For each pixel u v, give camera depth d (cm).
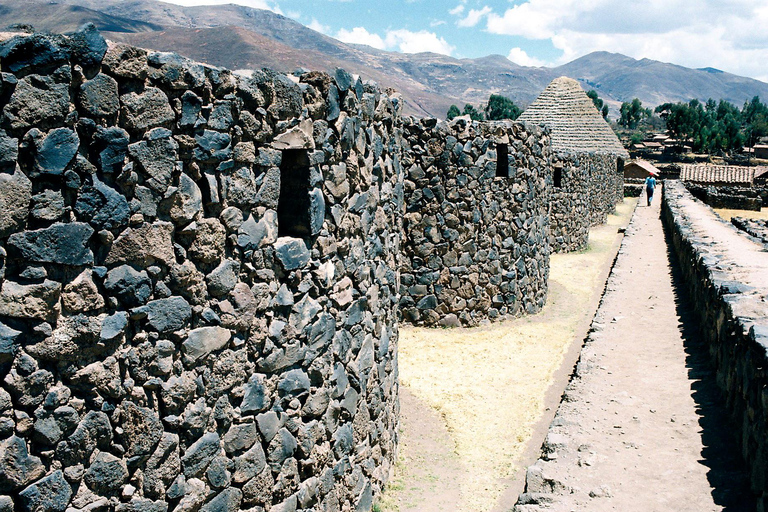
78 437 315
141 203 336
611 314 944
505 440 762
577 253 2108
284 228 482
